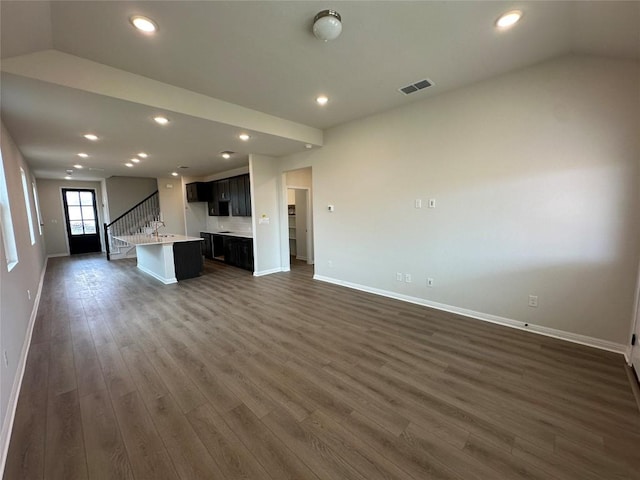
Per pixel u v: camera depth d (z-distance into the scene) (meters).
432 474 1.48
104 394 2.16
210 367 2.52
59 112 3.07
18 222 3.57
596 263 2.68
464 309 3.60
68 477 1.49
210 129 3.84
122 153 5.24
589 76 2.58
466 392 2.13
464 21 2.14
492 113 3.14
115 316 3.77
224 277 5.92
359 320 3.52
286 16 2.04
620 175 2.52
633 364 2.36
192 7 1.92
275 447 1.67
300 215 7.73
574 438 1.69
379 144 4.23
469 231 3.44
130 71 2.78
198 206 9.35
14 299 2.59
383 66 2.80
